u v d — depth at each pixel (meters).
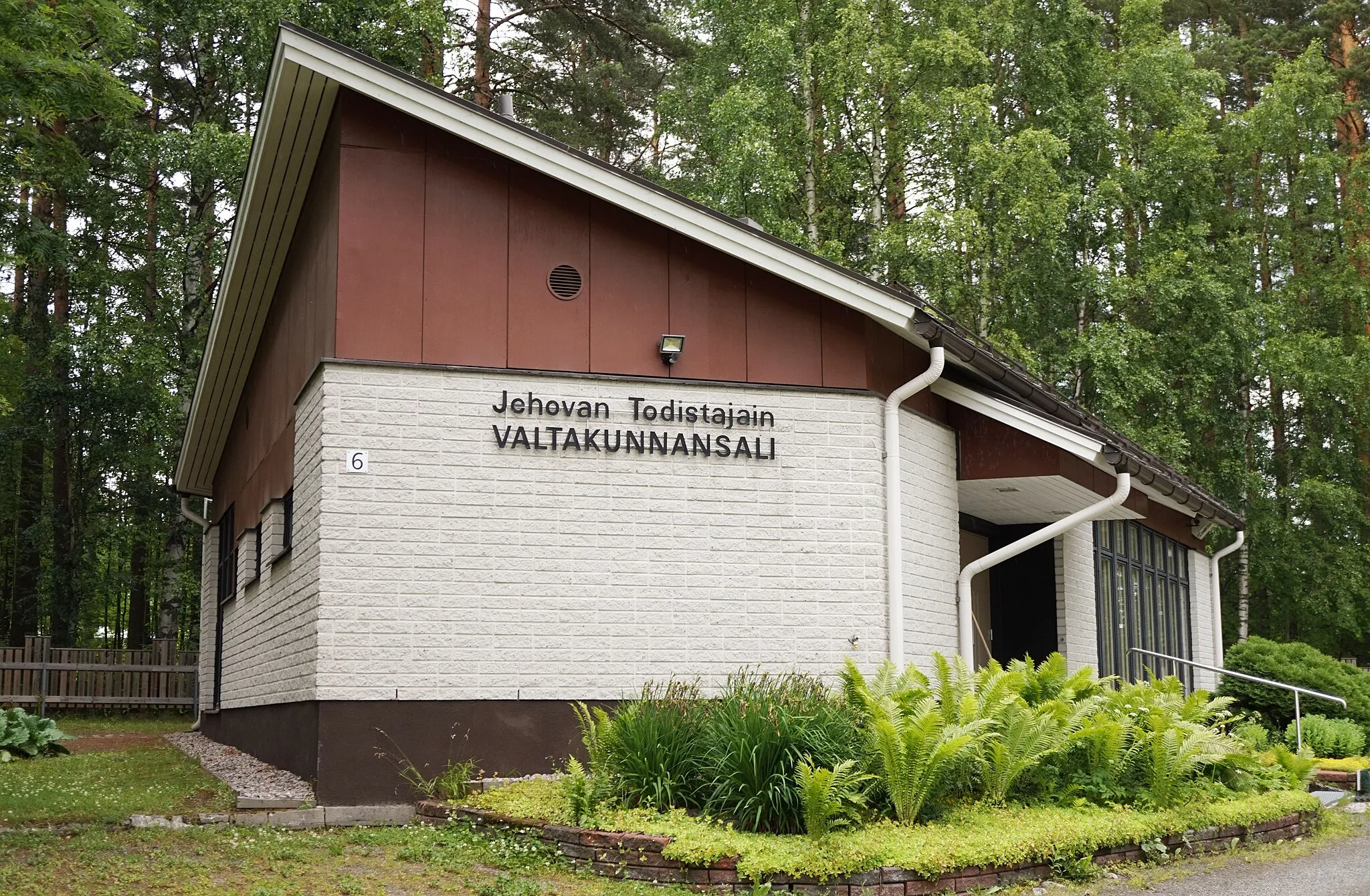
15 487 34.88
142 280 31.14
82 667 25.72
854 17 24.45
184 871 8.32
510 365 11.99
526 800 10.16
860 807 9.13
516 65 32.62
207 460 21.66
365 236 11.80
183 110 30.52
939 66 25.25
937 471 13.80
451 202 12.09
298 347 13.70
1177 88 30.95
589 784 9.68
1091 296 27.84
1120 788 10.45
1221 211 32.34
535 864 9.02
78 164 14.57
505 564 11.70
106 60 21.45
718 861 8.45
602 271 12.41
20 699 25.02
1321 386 30.69
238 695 16.98
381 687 11.23
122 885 7.89
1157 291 27.56
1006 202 25.62
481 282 12.05
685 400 12.41
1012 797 10.18
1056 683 11.70
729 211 24.62
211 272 29.98
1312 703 17.84
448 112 11.76
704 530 12.27
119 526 33.97
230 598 18.56
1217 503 19.97
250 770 13.13
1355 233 32.91
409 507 11.54
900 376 13.46
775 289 12.83
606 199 12.13
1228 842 10.38
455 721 11.38
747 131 24.05
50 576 31.34
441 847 9.48
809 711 9.66
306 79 11.93
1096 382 27.30
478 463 11.76
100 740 20.08
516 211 12.26
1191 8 38.31
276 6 24.31
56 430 30.80
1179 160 28.88
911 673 10.62
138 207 31.39
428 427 11.69
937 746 9.27
